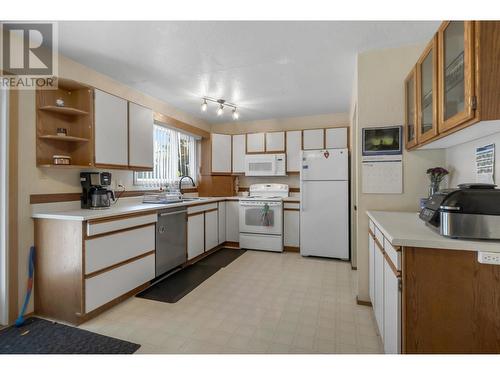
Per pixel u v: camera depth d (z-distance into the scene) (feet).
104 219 7.04
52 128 7.52
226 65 8.52
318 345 5.75
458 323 3.88
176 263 10.33
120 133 8.87
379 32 6.67
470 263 3.83
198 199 13.04
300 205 12.84
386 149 7.64
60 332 6.23
